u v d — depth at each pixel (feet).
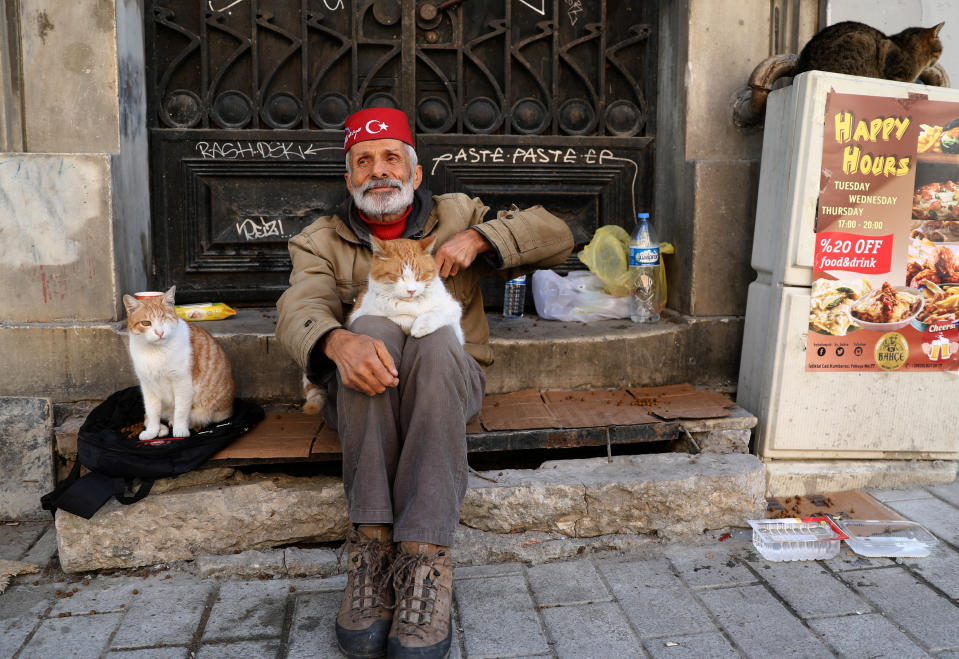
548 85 11.43
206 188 10.87
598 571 7.48
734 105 10.09
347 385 6.16
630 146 11.49
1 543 8.14
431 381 6.24
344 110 11.07
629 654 6.07
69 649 6.14
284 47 10.85
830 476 9.29
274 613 6.72
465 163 11.23
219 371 8.00
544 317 10.96
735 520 8.26
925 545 7.84
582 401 9.32
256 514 7.63
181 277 11.02
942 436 9.35
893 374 9.05
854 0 10.25
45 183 8.97
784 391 8.94
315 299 7.24
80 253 9.16
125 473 7.27
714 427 8.75
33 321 9.21
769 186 9.22
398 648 5.71
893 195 8.67
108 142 9.34
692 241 10.16
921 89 8.56
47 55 9.05
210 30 10.67
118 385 9.34
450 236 8.19
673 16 10.65
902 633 6.31
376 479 6.24
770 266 9.14
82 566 7.43
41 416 8.68
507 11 11.09
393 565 6.09
